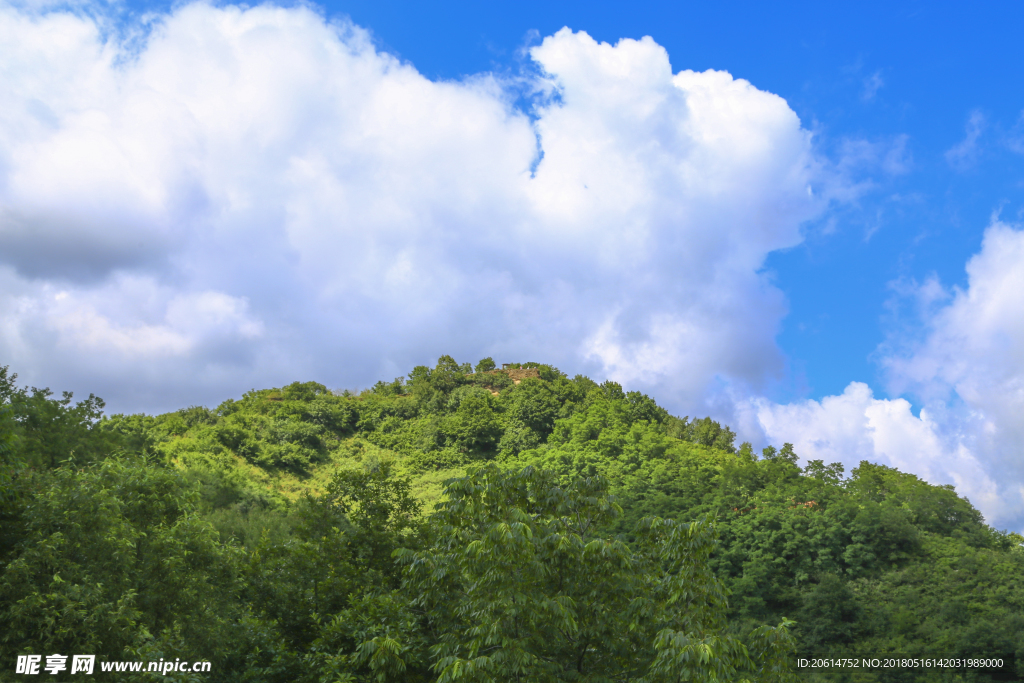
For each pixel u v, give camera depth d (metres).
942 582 54.78
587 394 128.25
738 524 62.34
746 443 101.31
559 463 98.88
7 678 13.41
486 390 131.62
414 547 24.97
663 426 117.44
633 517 69.62
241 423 104.62
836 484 73.31
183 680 14.23
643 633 13.27
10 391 37.66
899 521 60.91
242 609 22.41
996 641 43.78
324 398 128.25
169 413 108.31
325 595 22.42
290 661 17.48
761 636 13.20
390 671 14.52
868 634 48.84
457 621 15.19
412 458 108.50
